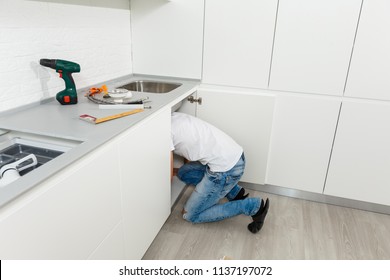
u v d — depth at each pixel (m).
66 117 1.41
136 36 2.39
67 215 1.00
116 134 1.22
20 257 0.84
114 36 2.19
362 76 1.98
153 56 2.40
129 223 1.46
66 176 0.98
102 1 1.99
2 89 1.38
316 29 1.97
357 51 1.94
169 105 1.74
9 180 1.00
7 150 1.27
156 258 1.77
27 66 1.50
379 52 1.91
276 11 2.00
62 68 1.54
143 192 1.57
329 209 2.30
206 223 2.09
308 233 2.02
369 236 2.01
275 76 2.15
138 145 1.43
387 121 2.02
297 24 1.99
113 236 1.33
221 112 2.32
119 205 1.34
